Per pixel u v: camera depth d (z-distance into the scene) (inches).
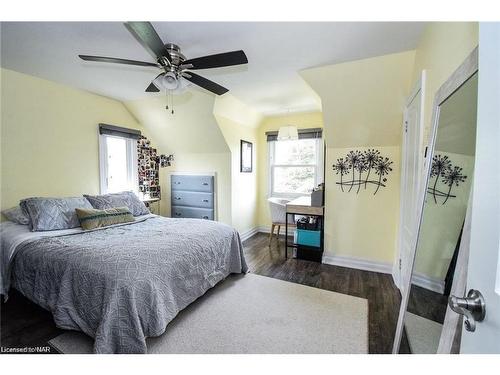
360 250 126.0
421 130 73.4
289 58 91.4
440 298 47.9
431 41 67.9
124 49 84.2
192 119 148.0
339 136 123.0
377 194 121.3
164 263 73.5
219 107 140.2
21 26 69.8
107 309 60.0
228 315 82.4
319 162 175.2
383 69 93.7
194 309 85.8
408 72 92.2
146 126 164.7
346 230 128.0
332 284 106.3
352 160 124.9
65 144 121.9
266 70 102.3
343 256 129.2
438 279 49.8
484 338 21.8
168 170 179.2
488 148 22.4
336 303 90.4
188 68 73.9
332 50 85.7
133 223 114.4
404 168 100.0
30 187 109.8
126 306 61.7
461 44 48.8
